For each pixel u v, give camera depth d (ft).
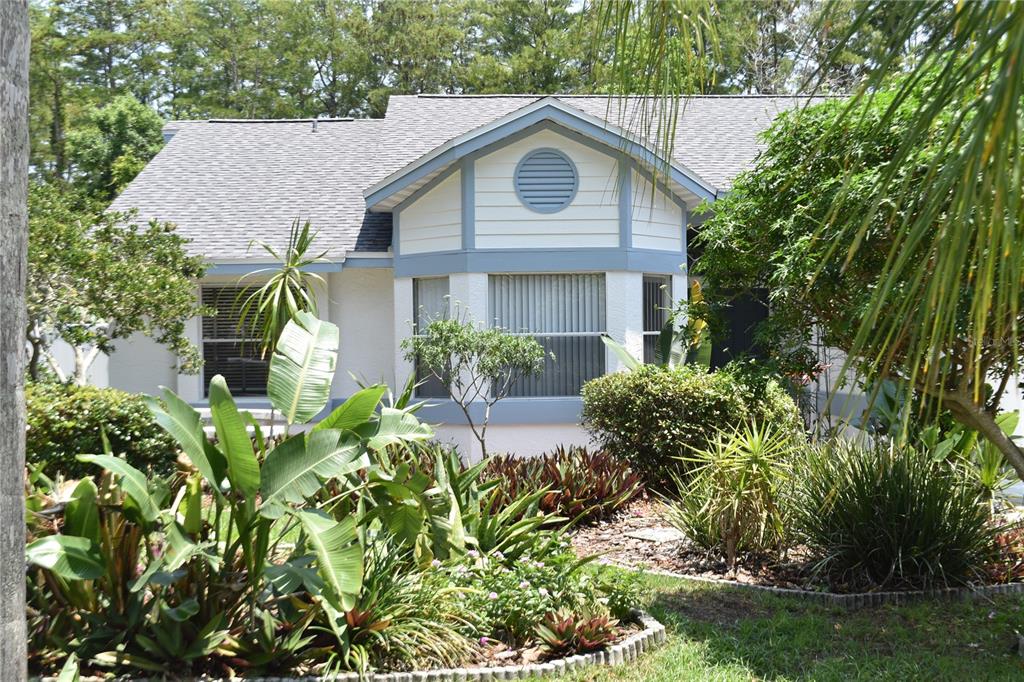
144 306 37.96
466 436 47.55
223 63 128.88
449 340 40.88
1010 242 5.17
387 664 18.78
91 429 31.42
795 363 24.62
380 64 131.64
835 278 20.20
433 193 48.85
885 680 19.38
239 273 50.42
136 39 124.47
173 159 62.08
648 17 8.43
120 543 18.31
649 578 27.43
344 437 18.39
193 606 17.26
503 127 46.47
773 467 28.58
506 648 20.44
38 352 37.99
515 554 25.81
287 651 18.03
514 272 47.80
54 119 112.37
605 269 47.52
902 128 18.47
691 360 46.44
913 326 5.64
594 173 47.55
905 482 26.27
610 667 19.74
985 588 26.04
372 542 21.06
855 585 26.22
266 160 62.18
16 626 13.14
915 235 5.37
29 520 19.40
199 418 18.24
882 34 6.12
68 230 35.88
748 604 24.99
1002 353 17.01
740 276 26.27
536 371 42.63
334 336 20.66
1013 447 18.45
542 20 105.60
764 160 24.31
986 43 5.08
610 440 41.42
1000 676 19.66
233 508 18.07
